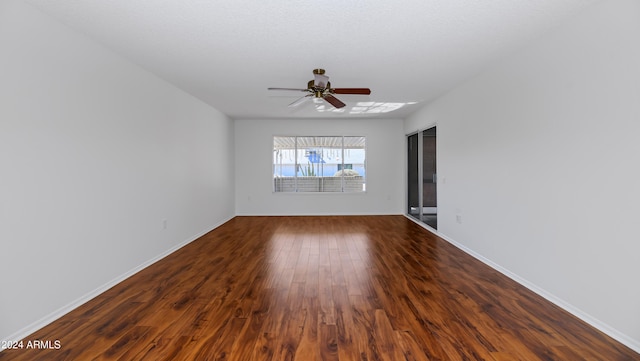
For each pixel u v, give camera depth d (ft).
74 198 8.28
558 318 7.52
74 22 7.88
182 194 14.73
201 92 15.08
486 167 11.84
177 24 8.04
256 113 21.03
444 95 15.72
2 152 6.48
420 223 20.01
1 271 6.45
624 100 6.42
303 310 7.98
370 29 8.34
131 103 10.78
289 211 23.90
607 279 6.84
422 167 19.83
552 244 8.44
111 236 9.72
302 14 7.54
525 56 9.53
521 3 7.06
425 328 7.07
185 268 11.36
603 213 6.93
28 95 7.00
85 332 6.92
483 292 9.10
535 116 9.09
